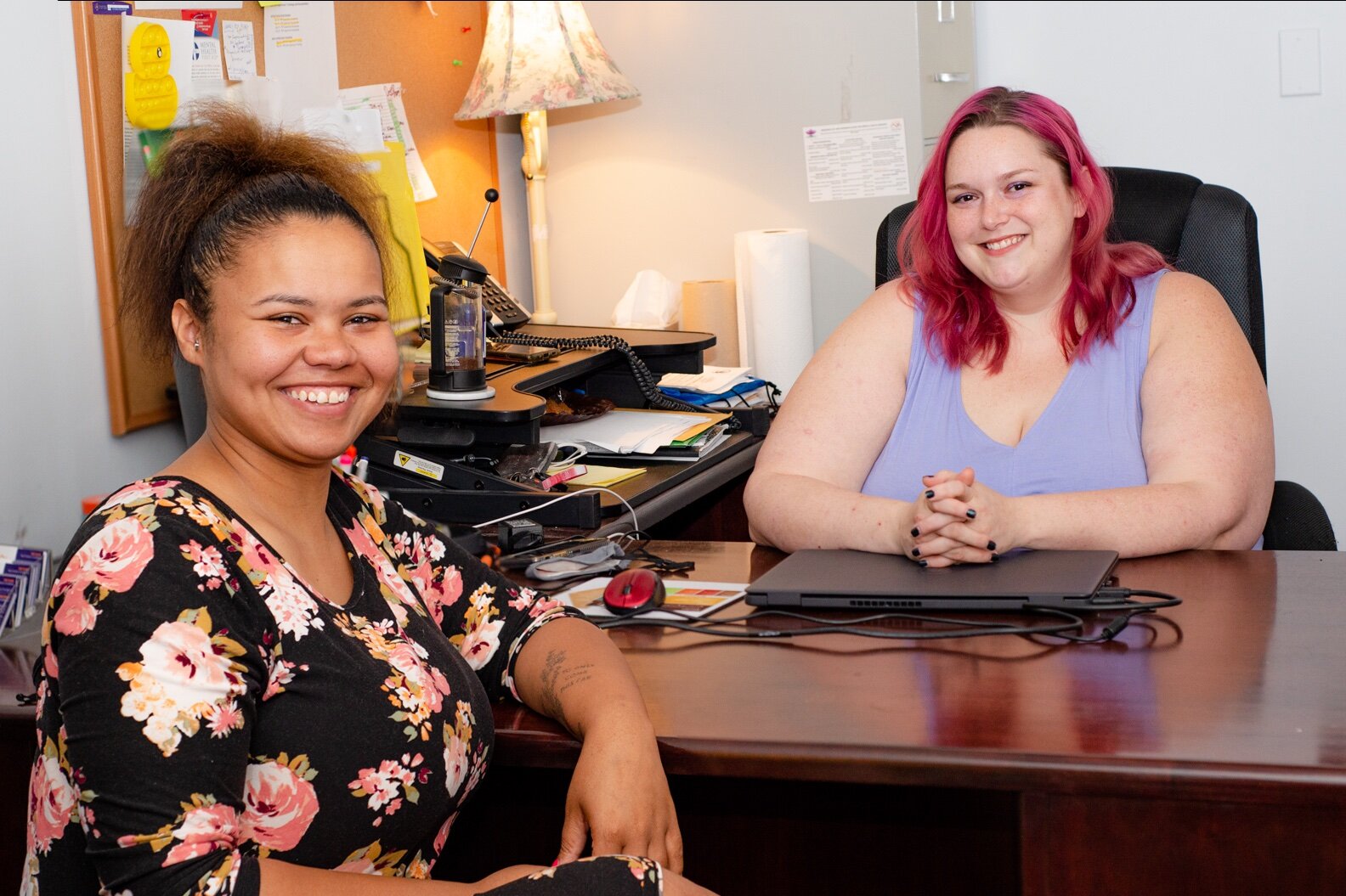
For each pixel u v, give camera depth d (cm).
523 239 301
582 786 99
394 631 101
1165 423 156
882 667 112
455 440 183
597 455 205
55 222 177
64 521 180
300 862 92
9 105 169
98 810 81
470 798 112
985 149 161
